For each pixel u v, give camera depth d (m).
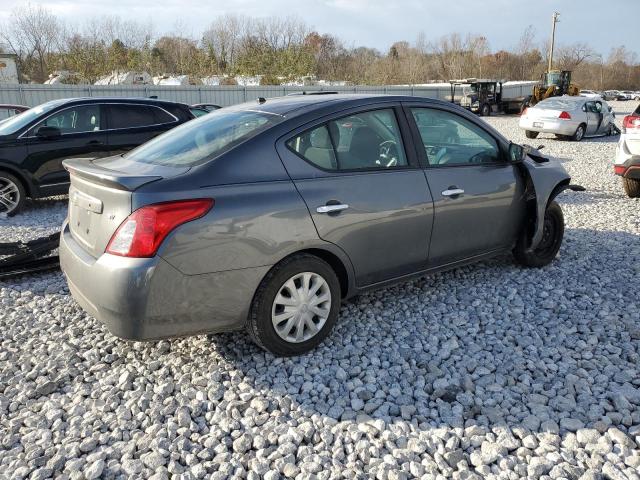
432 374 3.29
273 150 3.33
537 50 86.75
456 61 76.00
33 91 26.80
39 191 7.97
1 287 4.86
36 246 5.20
